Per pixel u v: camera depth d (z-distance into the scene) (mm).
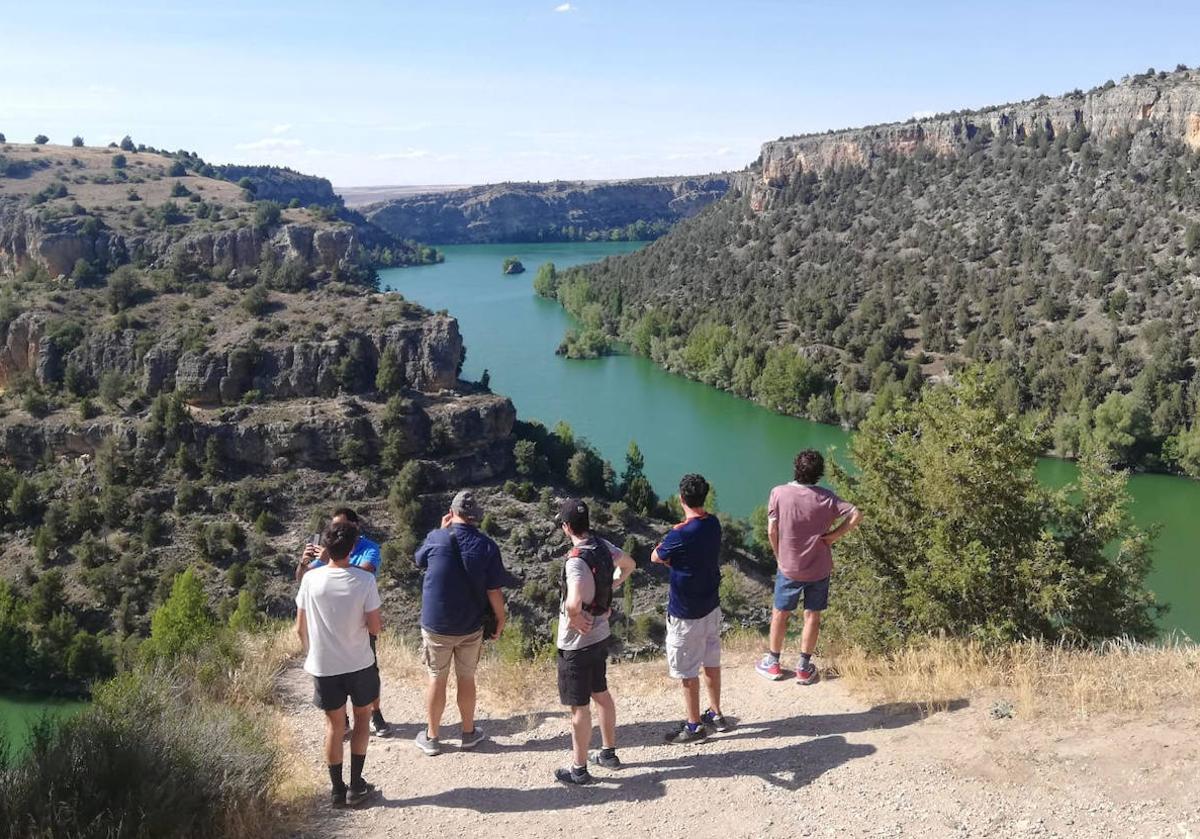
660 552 9453
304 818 8477
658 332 149250
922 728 9359
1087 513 15703
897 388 102562
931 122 182125
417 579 65188
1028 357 105812
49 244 121500
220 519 70125
